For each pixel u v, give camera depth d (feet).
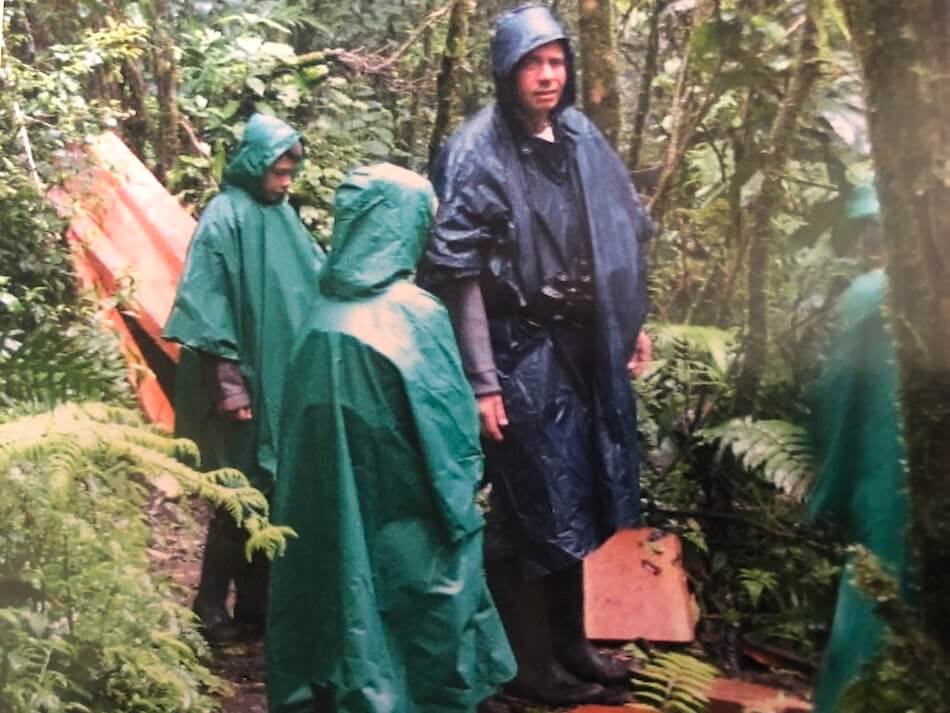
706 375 13.15
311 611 8.47
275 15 22.67
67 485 5.11
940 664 4.03
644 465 13.38
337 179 19.47
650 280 14.60
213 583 12.50
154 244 16.89
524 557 10.57
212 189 19.42
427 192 8.71
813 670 11.07
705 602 12.51
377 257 8.50
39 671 5.63
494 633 8.95
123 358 12.72
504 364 10.43
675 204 15.26
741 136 13.32
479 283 10.33
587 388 10.71
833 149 12.68
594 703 11.12
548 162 10.46
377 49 23.06
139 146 19.77
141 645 6.16
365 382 8.25
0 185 14.24
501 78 10.30
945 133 3.52
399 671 8.48
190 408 12.51
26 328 13.73
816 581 11.43
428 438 8.29
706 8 13.26
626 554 12.79
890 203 3.68
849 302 7.17
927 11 3.49
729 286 13.60
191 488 5.83
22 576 5.75
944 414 3.70
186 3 21.56
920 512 3.86
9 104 15.07
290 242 12.47
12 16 17.72
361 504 8.34
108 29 17.71
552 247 10.42
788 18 12.73
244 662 12.15
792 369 12.27
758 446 11.29
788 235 12.89
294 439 8.44
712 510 13.12
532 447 10.44
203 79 20.74
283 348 12.24
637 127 15.25
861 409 6.84
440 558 8.46
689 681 7.99
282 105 20.86
